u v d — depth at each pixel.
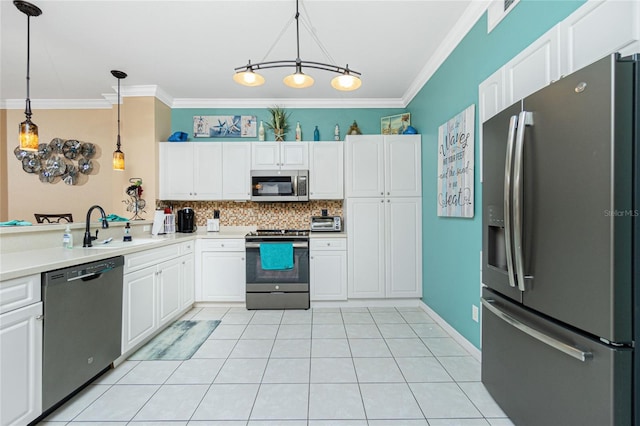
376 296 3.50
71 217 3.93
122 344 2.21
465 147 2.35
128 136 3.66
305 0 2.09
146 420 1.62
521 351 1.42
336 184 3.77
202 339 2.66
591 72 1.01
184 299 3.26
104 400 1.79
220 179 3.79
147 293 2.54
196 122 4.05
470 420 1.60
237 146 3.80
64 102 4.04
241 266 3.54
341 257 3.52
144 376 2.06
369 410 1.69
